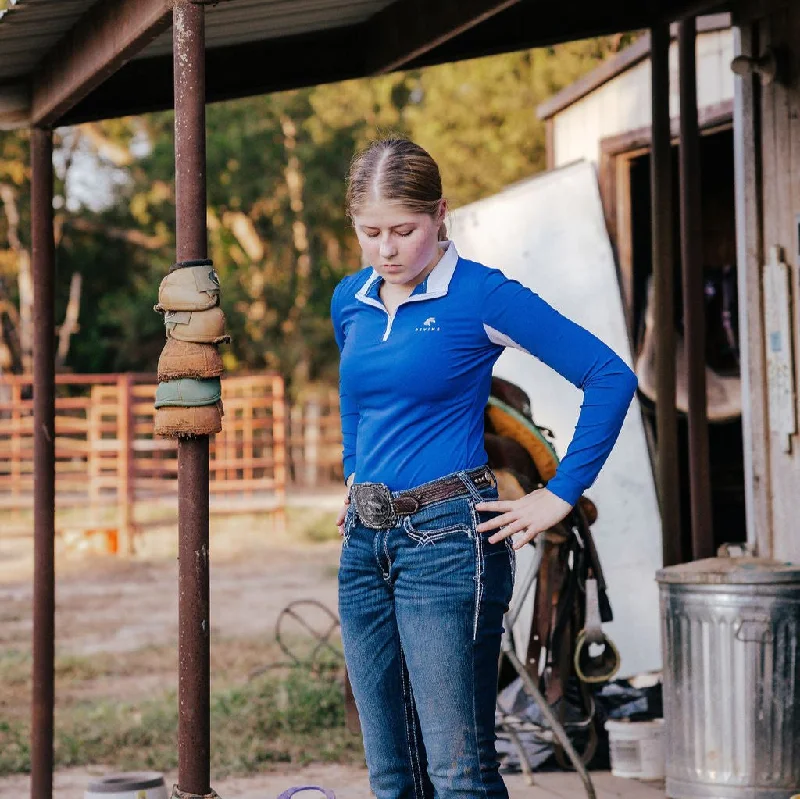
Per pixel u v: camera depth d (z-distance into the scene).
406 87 30.59
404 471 3.47
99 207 37.12
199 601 3.94
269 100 33.22
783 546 6.36
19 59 5.81
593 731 6.48
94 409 20.75
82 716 8.62
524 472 5.95
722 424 9.81
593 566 6.27
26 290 34.66
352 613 3.60
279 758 7.36
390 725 3.63
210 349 3.96
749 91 6.57
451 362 3.45
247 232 34.97
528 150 22.12
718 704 5.60
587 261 9.27
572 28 6.37
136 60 6.18
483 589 3.43
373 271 3.65
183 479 3.97
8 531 22.59
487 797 3.47
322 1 5.57
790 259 6.26
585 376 3.43
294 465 33.28
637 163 10.38
